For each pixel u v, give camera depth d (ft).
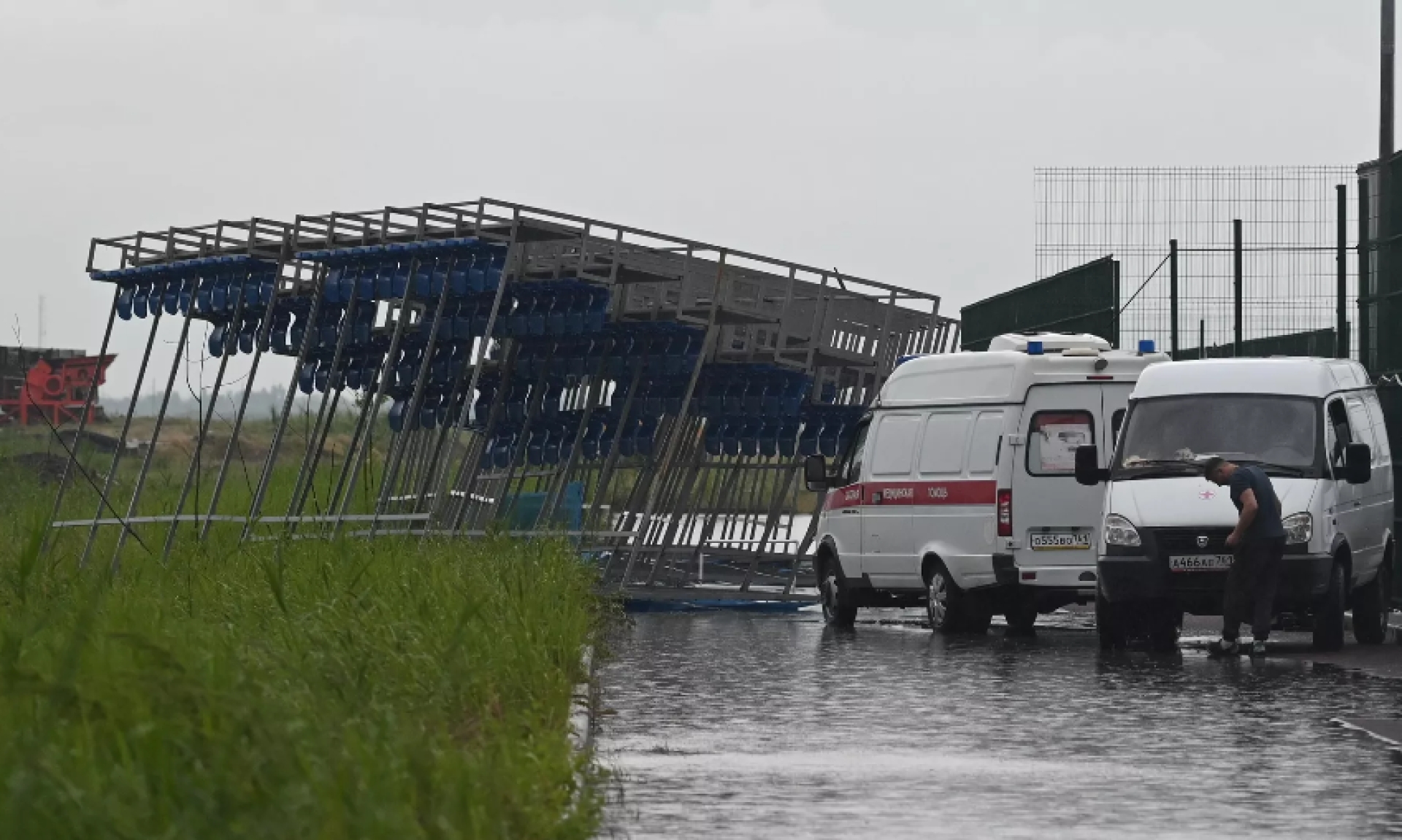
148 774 57.00
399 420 230.89
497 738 72.79
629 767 88.28
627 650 152.35
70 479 273.54
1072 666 138.62
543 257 205.36
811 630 176.45
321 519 188.14
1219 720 106.22
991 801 78.69
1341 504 154.61
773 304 218.18
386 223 194.80
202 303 216.95
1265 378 158.92
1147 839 70.38
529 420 213.05
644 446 209.56
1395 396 180.96
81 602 103.81
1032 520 168.76
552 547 173.99
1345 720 105.60
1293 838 70.64
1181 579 151.74
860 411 212.84
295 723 63.77
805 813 75.72
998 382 171.63
